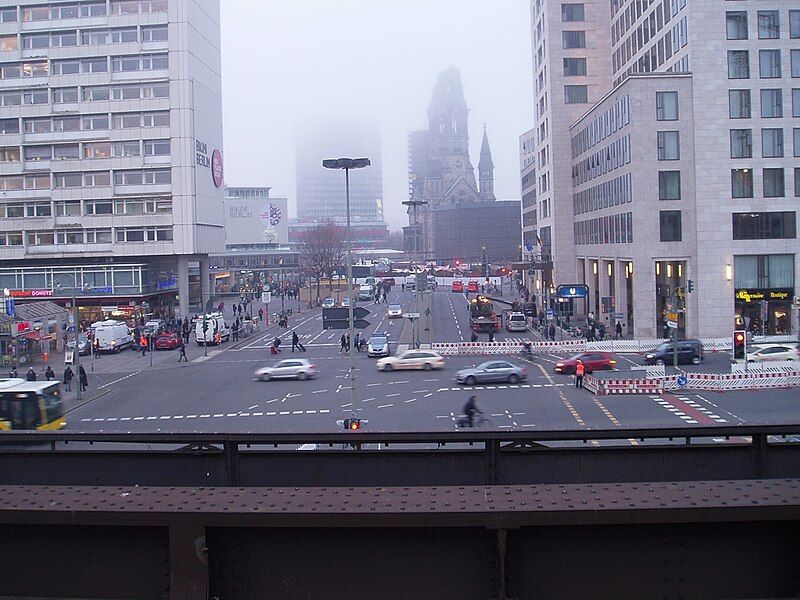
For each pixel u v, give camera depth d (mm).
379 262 194500
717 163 63250
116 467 8422
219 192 102000
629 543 6598
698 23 62812
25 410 28938
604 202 76750
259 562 6707
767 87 63062
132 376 53812
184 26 89312
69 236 91000
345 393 43188
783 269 63719
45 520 6480
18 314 62562
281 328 87688
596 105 79562
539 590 6582
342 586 6664
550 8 94312
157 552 6742
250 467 8242
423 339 71062
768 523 6586
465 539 6574
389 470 8148
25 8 90562
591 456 8039
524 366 52438
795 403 36688
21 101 90375
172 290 100562
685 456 8031
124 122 90250
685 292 64562
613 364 49000
